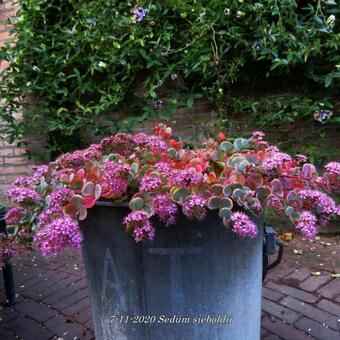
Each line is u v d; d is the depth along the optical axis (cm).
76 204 108
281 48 272
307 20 274
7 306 224
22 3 310
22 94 334
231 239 113
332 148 303
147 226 100
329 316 199
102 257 119
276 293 222
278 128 306
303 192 112
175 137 299
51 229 99
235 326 122
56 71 317
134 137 149
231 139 288
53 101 334
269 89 302
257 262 125
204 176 115
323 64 280
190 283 112
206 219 108
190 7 278
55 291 238
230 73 279
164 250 109
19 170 360
